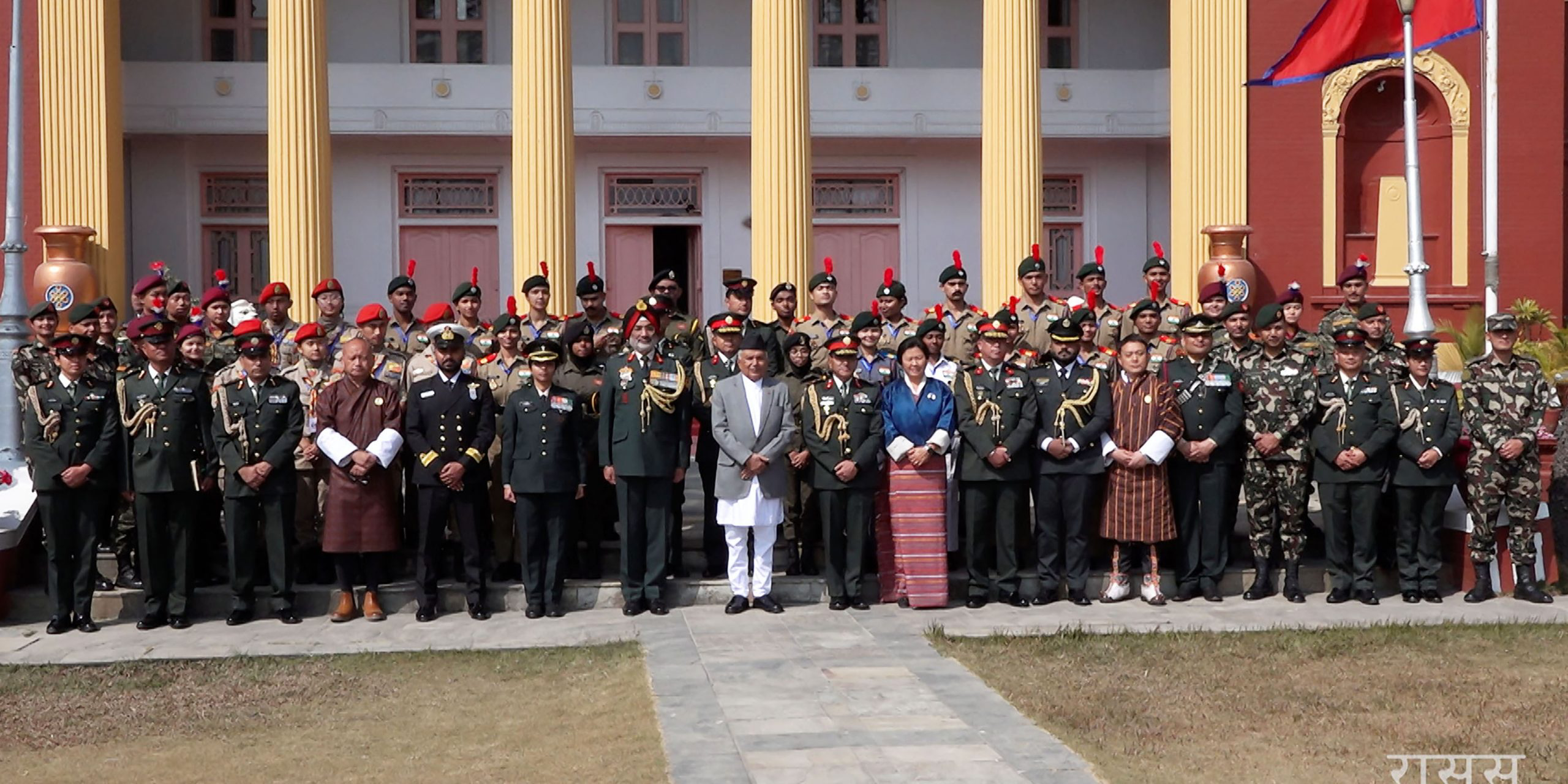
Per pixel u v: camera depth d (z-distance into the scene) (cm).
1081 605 1057
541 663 895
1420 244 1240
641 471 1023
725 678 836
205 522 1084
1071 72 2016
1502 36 1773
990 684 825
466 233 1989
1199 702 786
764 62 1586
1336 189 1764
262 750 724
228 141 1927
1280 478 1071
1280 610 1034
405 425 1033
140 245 1917
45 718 787
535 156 1543
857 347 1044
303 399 1091
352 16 1948
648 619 1017
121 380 1018
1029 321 1273
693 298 2047
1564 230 1912
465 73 1916
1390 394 1054
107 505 1023
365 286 1966
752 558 1077
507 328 1095
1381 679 835
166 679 867
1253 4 1742
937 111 1997
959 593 1089
